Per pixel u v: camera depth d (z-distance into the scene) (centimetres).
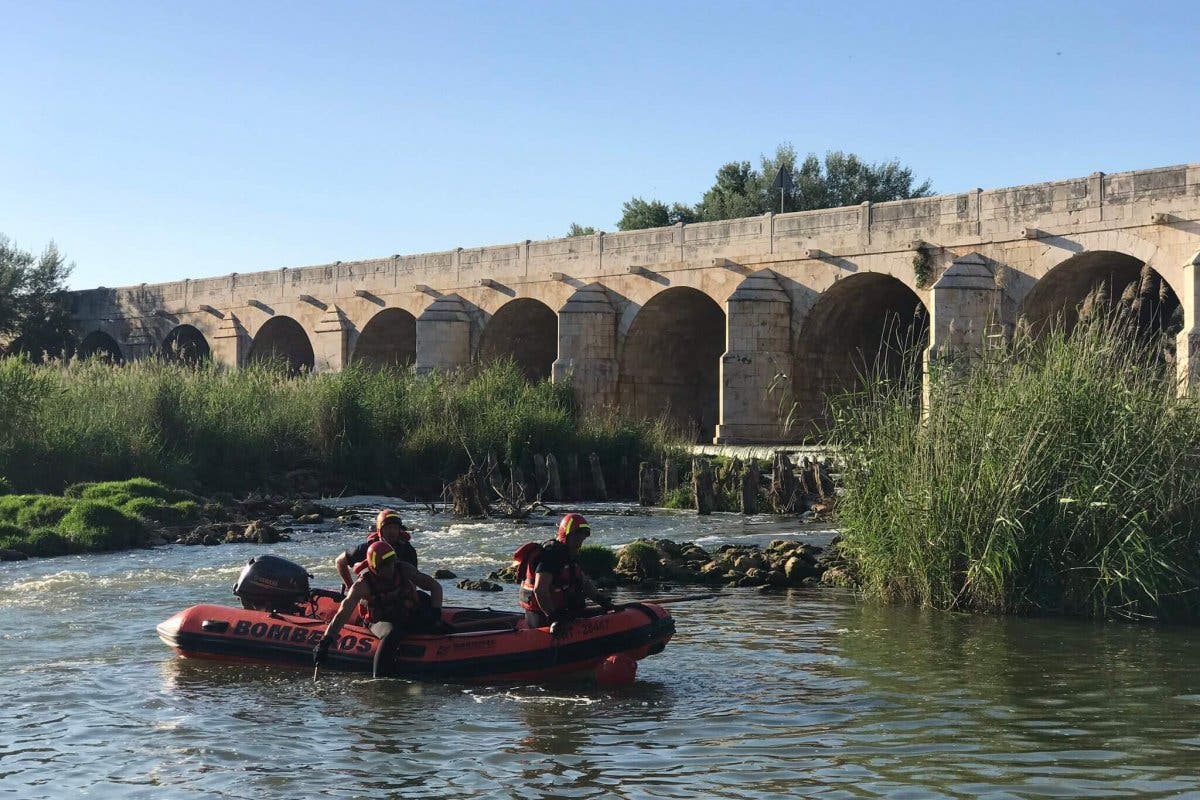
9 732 1008
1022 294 3675
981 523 1545
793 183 6994
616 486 3475
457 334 5428
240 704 1096
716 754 935
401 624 1224
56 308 7094
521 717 1051
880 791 844
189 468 2978
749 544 2284
